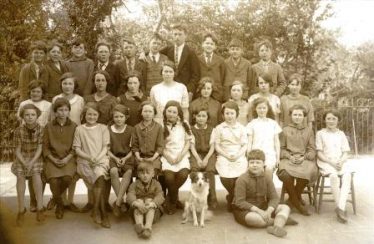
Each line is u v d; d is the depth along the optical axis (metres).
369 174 6.29
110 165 4.52
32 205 4.71
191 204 4.32
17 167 4.39
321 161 4.76
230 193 4.69
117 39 7.15
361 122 8.14
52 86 5.14
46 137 4.49
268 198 4.38
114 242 3.84
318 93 7.96
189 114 5.11
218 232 4.07
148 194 4.28
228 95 5.42
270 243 3.80
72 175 4.49
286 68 7.53
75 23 7.03
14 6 7.13
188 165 4.65
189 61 5.46
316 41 7.57
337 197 4.48
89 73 5.21
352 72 8.37
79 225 4.28
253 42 7.10
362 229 4.12
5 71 7.65
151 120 4.69
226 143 4.78
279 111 5.19
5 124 7.75
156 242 3.83
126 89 5.29
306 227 4.20
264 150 4.75
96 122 4.72
